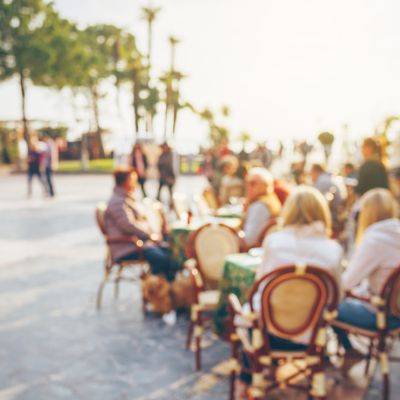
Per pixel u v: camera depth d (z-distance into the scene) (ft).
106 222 18.37
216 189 37.88
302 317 9.88
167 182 47.70
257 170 17.65
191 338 14.67
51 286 20.56
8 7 97.04
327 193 25.49
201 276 15.02
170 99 148.66
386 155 19.57
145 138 79.56
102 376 12.80
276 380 12.14
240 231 17.12
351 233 31.14
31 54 98.53
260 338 9.98
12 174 93.25
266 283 9.62
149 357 13.92
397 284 11.09
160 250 18.40
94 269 23.30
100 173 96.43
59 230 33.60
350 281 11.21
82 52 108.06
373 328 11.46
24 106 105.50
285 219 10.37
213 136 154.30
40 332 15.66
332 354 13.07
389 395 11.96
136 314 17.34
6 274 22.31
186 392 12.00
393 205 11.44
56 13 103.71
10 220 37.65
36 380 12.56
